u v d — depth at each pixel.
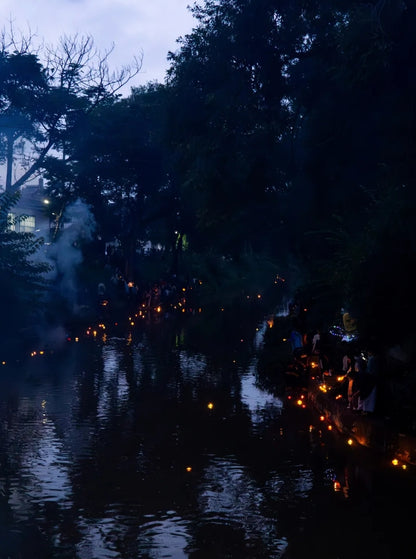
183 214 65.44
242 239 41.00
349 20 28.81
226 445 13.48
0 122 47.81
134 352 27.78
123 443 13.57
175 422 15.47
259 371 22.97
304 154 34.69
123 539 8.73
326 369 19.03
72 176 60.69
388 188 18.17
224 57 34.47
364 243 17.14
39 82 47.09
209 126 35.84
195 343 31.22
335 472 11.71
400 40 20.75
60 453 12.80
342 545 8.55
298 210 32.62
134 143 61.00
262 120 35.69
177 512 9.73
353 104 27.72
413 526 9.20
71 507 9.91
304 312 24.30
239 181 36.66
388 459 12.52
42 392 18.84
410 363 16.09
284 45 33.59
